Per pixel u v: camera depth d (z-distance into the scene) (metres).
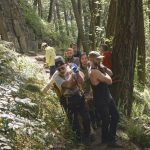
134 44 9.39
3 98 6.80
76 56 11.00
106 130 7.68
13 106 7.03
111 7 12.63
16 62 10.41
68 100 7.28
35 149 6.42
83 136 7.49
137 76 15.02
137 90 13.38
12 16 21.11
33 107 7.72
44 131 7.02
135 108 10.73
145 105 12.05
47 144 6.82
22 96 7.89
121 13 9.28
